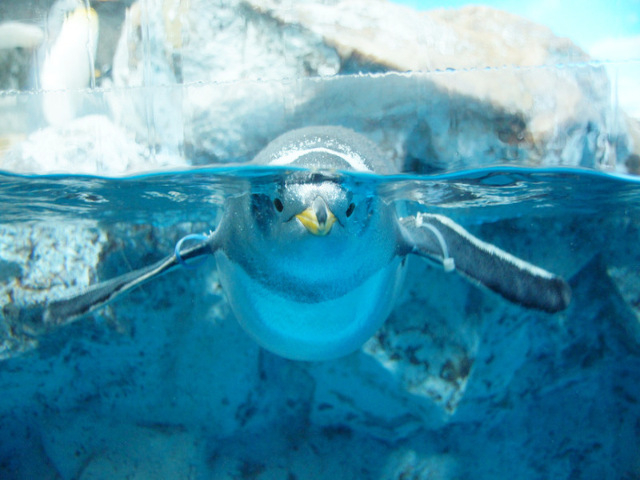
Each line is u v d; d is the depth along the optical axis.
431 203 0.79
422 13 0.84
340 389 0.83
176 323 0.80
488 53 0.77
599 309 0.87
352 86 0.70
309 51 0.75
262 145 0.72
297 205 0.42
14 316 0.78
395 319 0.78
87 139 0.72
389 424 0.86
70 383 0.86
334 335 0.53
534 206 0.81
